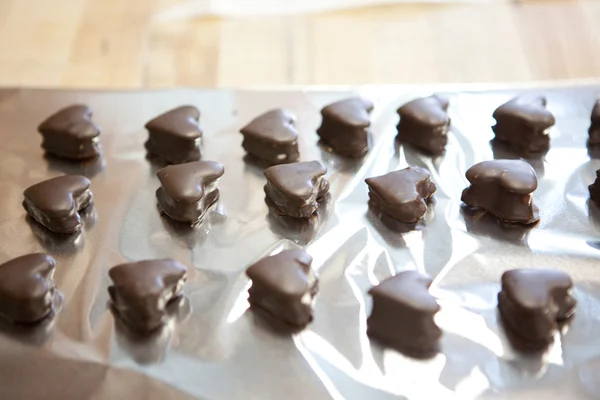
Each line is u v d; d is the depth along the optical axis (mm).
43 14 615
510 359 350
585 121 460
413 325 351
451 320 364
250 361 350
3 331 360
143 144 451
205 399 336
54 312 367
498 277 381
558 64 569
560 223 406
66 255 391
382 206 410
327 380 343
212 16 617
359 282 379
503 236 399
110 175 433
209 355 352
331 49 588
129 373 345
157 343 355
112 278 363
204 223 407
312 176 409
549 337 355
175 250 393
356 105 450
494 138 452
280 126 439
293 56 582
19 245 396
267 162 440
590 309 367
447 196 420
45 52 580
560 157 439
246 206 416
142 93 483
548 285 357
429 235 400
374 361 350
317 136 456
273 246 395
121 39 594
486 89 482
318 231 402
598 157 439
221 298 373
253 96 482
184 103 478
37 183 417
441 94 479
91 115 453
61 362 349
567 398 337
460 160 440
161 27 607
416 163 439
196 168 411
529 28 601
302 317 361
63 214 394
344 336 359
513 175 401
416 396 338
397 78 562
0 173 434
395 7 624
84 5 626
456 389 340
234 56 582
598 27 598
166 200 406
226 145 451
